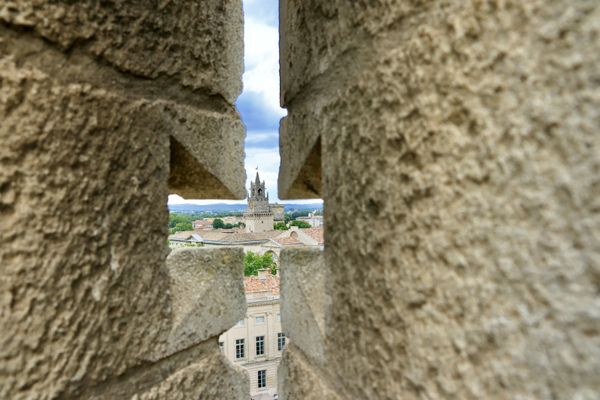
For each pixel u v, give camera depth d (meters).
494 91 0.36
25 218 0.52
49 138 0.55
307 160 0.78
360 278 0.56
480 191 0.37
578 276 0.30
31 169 0.53
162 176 0.72
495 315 0.36
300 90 0.76
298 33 0.77
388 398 0.50
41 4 0.55
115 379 0.63
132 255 0.66
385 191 0.50
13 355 0.52
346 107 0.59
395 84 0.48
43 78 0.55
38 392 0.53
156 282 0.70
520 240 0.34
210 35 0.85
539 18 0.32
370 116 0.53
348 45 0.59
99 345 0.60
